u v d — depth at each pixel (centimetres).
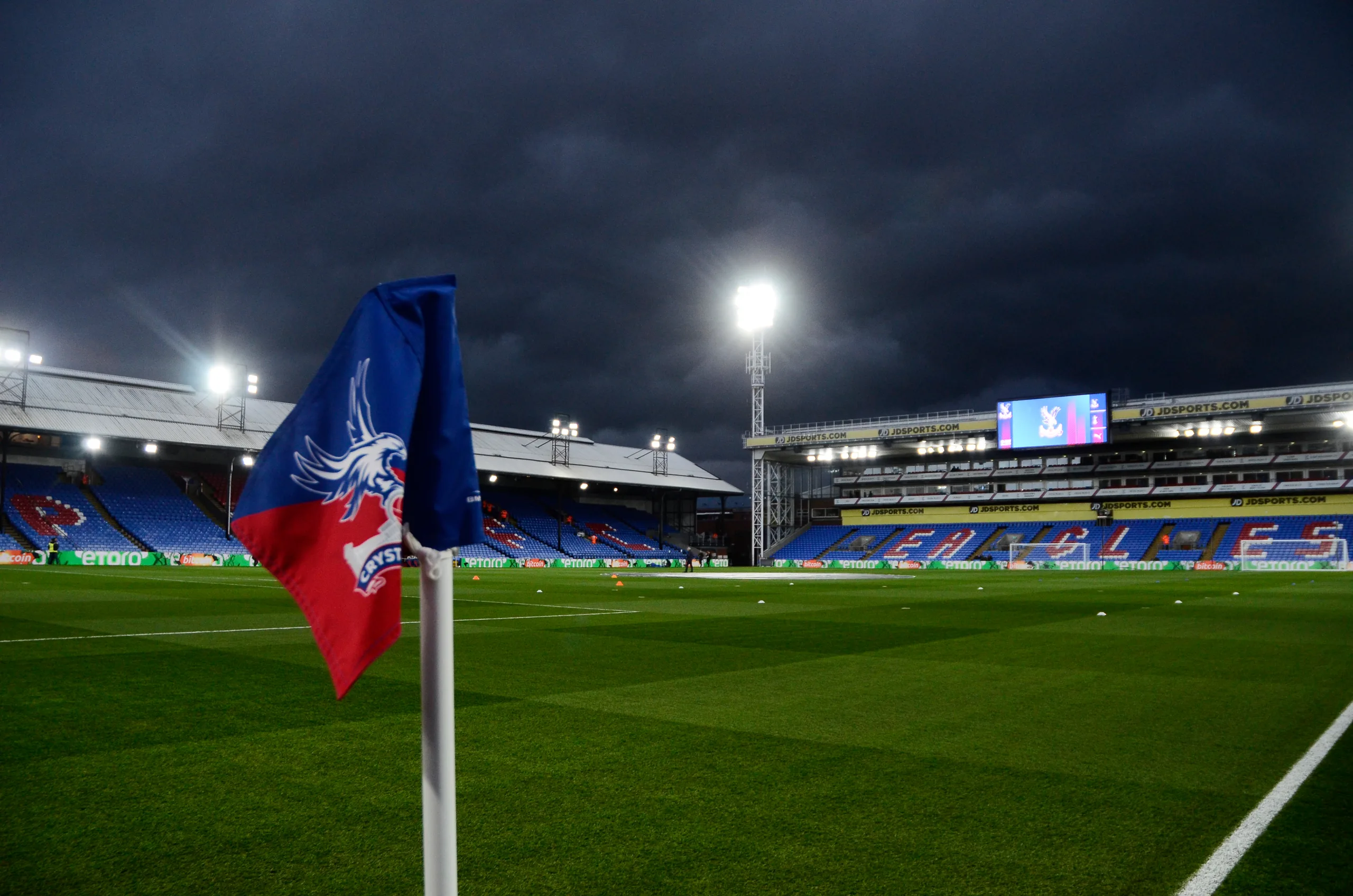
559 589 3275
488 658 1280
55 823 509
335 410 235
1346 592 3219
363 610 221
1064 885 419
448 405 245
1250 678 1109
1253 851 469
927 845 473
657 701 930
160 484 6084
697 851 463
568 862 445
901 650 1407
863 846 472
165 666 1152
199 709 856
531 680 1072
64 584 2977
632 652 1359
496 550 6769
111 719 808
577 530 7812
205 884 418
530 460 7362
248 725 784
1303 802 559
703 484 8531
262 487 233
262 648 1340
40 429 4931
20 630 1575
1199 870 441
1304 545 6328
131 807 539
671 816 523
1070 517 7500
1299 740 748
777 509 8288
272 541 230
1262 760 674
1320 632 1727
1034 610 2319
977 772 633
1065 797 568
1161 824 514
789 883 418
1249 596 2970
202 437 5603
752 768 641
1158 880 427
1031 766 651
